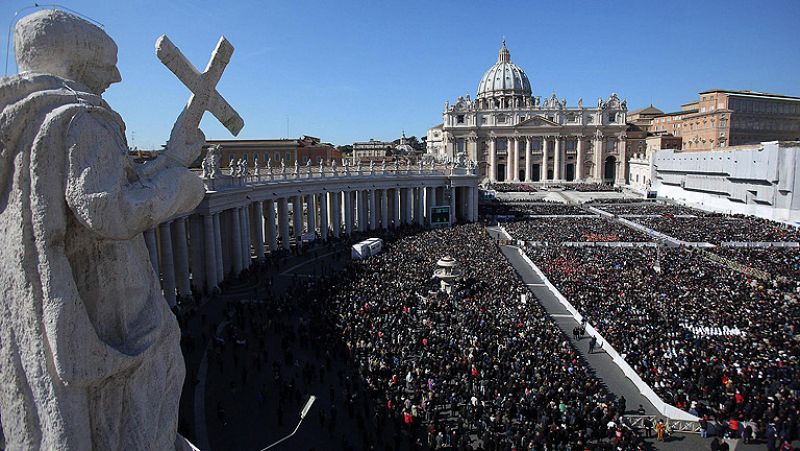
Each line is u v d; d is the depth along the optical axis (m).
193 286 37.88
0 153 3.87
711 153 99.00
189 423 21.28
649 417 21.72
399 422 20.06
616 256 52.44
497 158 161.75
